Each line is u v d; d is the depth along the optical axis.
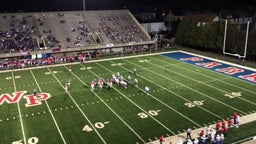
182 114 19.48
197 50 43.94
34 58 38.06
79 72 31.22
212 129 16.45
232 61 35.38
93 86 24.91
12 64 34.41
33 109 20.73
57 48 39.22
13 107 21.16
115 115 19.53
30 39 41.09
